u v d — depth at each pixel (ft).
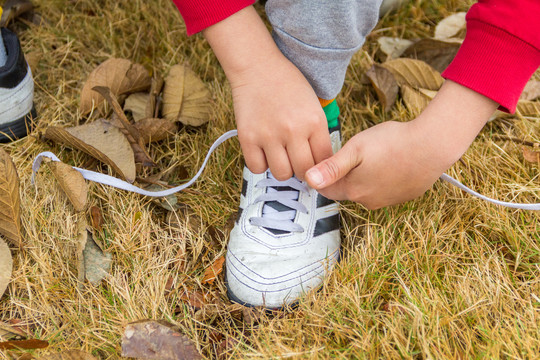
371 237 3.54
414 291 3.17
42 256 3.44
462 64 2.73
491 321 3.05
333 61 3.15
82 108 4.39
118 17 5.51
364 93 4.91
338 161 2.82
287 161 3.00
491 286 3.15
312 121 2.89
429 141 2.78
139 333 2.90
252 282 3.32
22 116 4.25
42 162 3.97
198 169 4.25
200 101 4.51
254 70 2.94
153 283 3.38
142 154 4.09
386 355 2.80
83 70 5.05
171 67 4.61
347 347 2.96
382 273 3.35
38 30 5.27
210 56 5.19
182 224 3.84
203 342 3.16
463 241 3.53
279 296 3.31
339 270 3.41
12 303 3.29
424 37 5.40
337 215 3.78
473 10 2.74
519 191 3.70
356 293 3.21
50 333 3.11
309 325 3.07
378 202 3.15
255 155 3.04
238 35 2.92
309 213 3.59
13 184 3.35
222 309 3.38
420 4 5.72
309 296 3.27
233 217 3.90
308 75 3.22
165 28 5.38
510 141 4.22
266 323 3.23
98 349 3.09
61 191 3.85
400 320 2.98
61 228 3.67
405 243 3.45
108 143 3.99
